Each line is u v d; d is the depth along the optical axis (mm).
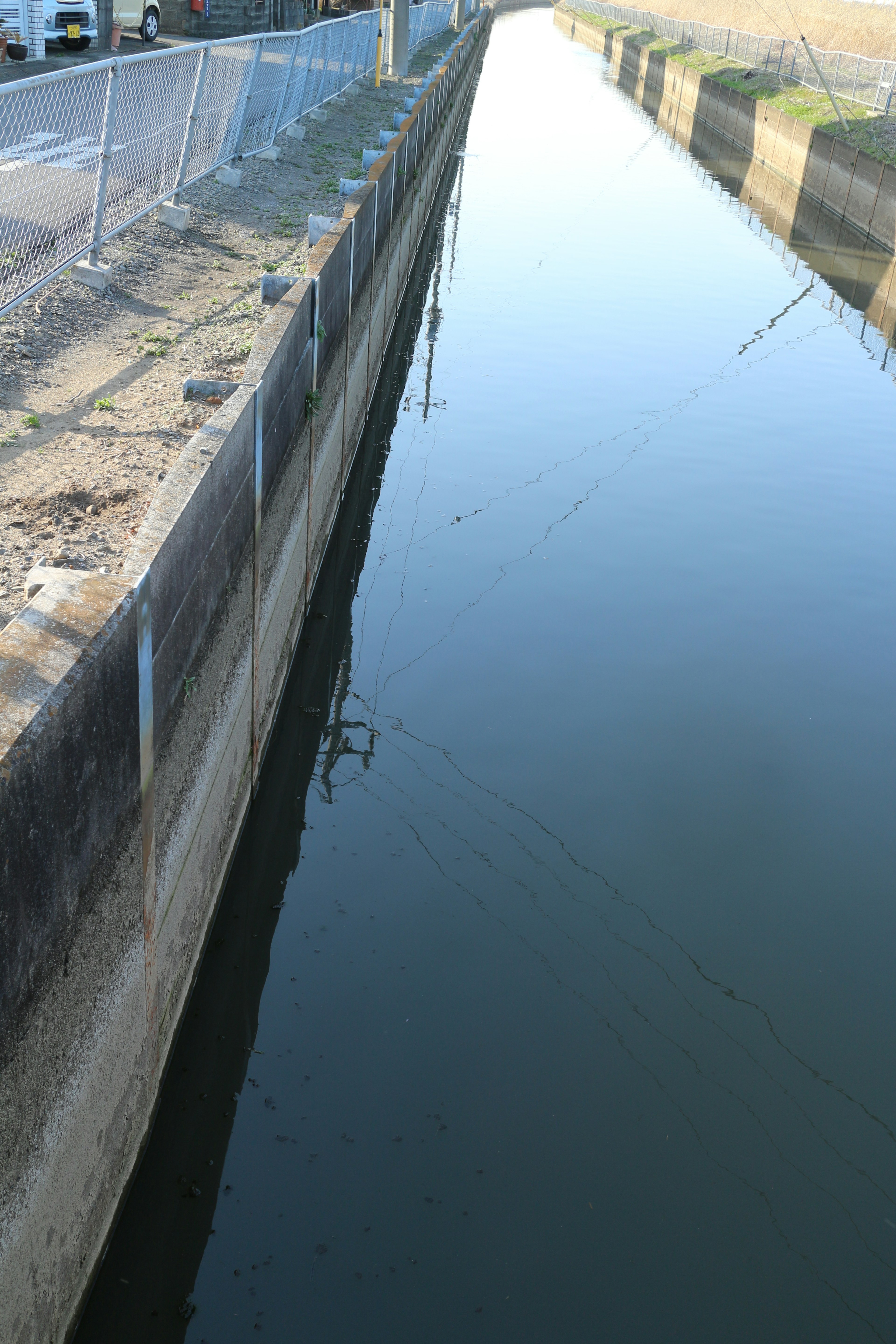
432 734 9820
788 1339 5289
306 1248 5387
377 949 7367
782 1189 6043
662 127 56344
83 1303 4879
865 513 15234
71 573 4707
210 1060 6371
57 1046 4184
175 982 6250
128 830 4945
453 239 29922
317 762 9312
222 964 7102
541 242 30203
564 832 8719
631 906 8008
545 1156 6039
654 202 37156
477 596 12266
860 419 18891
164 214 14391
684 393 19484
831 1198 6035
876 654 11758
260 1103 6129
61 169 11008
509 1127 6180
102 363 10188
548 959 7441
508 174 39812
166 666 5383
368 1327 5070
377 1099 6234
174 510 5500
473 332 22141
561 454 16484
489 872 8195
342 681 10492
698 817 9016
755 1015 7176
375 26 37156
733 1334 5254
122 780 4758
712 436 17609
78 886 4289
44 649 4102
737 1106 6520
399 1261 5379
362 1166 5836
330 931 7484
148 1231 5387
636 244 30938
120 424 8875
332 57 27578
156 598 5098
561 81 74750
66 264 11180
